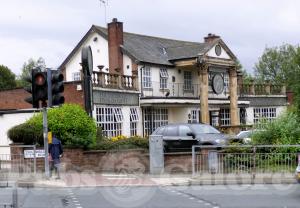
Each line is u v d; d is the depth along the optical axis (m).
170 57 40.72
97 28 39.53
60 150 20.25
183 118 40.62
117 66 37.97
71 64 40.91
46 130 19.16
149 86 38.03
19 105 34.28
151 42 42.88
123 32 41.62
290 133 21.64
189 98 39.34
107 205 13.61
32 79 18.05
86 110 24.58
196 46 40.91
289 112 23.59
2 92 35.00
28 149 21.98
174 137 24.00
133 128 34.94
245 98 45.28
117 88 33.19
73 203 14.08
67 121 22.95
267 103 47.34
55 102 18.05
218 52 40.59
